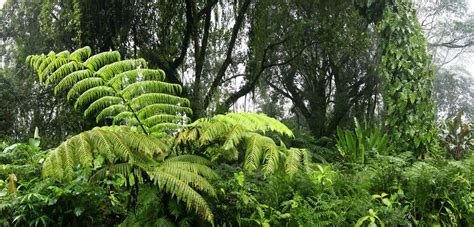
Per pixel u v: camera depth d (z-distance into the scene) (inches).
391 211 118.9
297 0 367.2
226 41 386.9
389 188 134.3
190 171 95.3
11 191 95.0
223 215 106.2
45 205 95.3
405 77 184.9
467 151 193.9
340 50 381.1
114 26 284.5
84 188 96.5
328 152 258.8
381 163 143.5
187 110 120.5
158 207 102.0
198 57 343.3
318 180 123.4
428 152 181.2
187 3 336.5
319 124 464.4
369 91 426.6
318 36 376.8
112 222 105.4
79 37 269.7
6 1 342.0
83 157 85.8
